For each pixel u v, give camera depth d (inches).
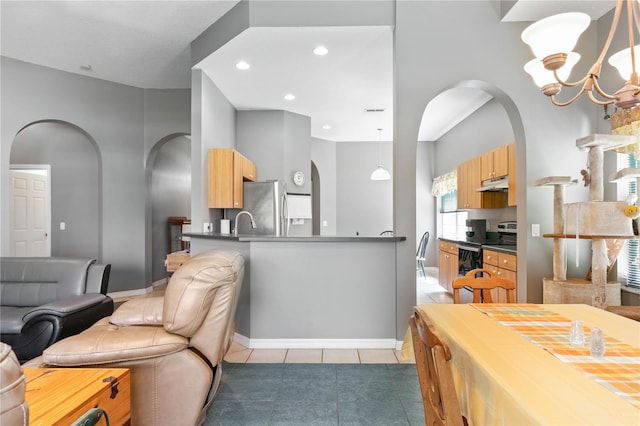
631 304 110.2
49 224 201.6
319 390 94.3
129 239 207.9
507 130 189.8
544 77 71.3
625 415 33.6
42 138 202.8
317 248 126.1
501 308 73.8
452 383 40.4
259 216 185.0
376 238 122.3
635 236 96.7
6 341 104.2
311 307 126.1
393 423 79.3
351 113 229.0
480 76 124.7
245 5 127.0
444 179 279.1
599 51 123.4
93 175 207.2
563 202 113.0
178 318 71.5
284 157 220.5
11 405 29.9
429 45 125.1
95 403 51.4
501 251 148.6
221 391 93.8
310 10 125.3
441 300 199.5
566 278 121.1
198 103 158.4
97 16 137.1
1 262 127.3
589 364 45.4
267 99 199.9
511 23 124.6
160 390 71.3
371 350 123.5
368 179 319.0
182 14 136.5
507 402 37.9
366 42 135.6
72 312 105.0
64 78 187.3
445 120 251.0
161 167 253.3
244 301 128.3
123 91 206.1
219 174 165.0
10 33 149.7
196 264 75.9
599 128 122.6
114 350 68.9
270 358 116.3
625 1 112.3
